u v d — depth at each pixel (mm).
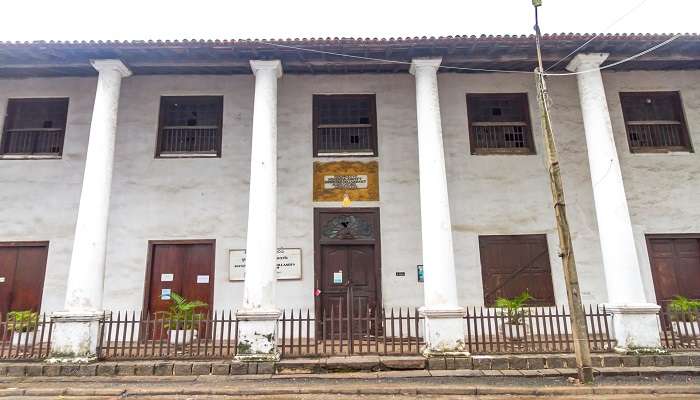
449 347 8133
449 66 10094
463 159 10961
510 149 11117
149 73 10859
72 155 10891
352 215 10750
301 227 10641
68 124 11016
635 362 7945
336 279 10492
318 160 10930
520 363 7941
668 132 11172
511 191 10852
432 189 8867
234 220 10688
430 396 6801
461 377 7555
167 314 9445
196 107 11305
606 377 7543
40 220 10617
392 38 8984
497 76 11305
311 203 10750
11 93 11078
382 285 10391
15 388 7109
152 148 10961
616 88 11203
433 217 8750
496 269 10562
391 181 10859
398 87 11281
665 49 9578
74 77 11188
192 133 11148
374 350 8805
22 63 9562
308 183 10828
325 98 11250
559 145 11125
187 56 9438
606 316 8531
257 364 7875
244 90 11227
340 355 8344
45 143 11031
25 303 10289
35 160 10859
